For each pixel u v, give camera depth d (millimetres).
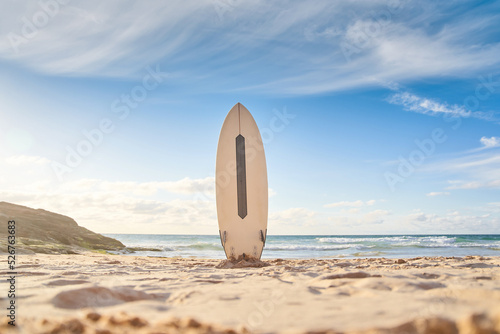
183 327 1292
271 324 1422
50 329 1266
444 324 1171
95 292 2002
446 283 2410
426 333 1150
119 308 1770
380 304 1729
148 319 1521
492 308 1561
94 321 1423
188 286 2725
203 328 1285
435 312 1503
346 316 1506
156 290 2496
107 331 1231
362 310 1607
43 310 1673
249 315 1604
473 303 1699
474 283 2422
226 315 1619
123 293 2094
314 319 1479
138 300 2057
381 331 1161
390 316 1468
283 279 3168
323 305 1757
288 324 1412
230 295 2164
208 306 1849
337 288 2258
